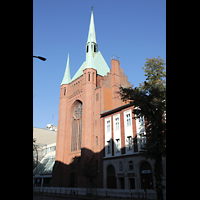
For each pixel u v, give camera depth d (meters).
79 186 36.25
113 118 35.03
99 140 36.78
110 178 31.67
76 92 48.28
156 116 17.14
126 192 24.53
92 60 45.88
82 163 36.50
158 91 17.28
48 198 27.53
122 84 46.44
